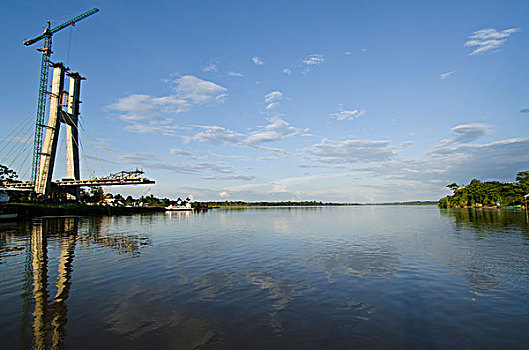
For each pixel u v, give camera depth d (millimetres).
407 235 35375
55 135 119062
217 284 14766
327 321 10289
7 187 106938
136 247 26953
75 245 28375
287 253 23578
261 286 14398
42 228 48219
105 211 115562
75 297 12852
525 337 9094
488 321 10273
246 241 31172
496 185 127875
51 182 123625
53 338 9070
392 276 16172
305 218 82688
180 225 56344
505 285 14352
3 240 32406
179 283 14945
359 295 13047
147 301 12305
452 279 15453
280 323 10133
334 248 25953
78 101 141000
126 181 130125
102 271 17500
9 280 15578
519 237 31484
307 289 13914
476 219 61469
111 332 9438
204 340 8898
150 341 8852
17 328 9781
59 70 123625
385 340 8930
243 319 10453
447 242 28594
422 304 11914
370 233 38469
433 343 8750
